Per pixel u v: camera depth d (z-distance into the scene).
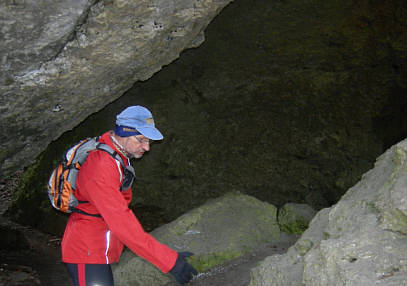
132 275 3.80
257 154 6.82
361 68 6.39
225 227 4.44
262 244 4.34
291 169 6.70
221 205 4.78
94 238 2.35
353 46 6.27
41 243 6.03
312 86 6.57
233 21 6.33
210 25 6.43
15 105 3.63
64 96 3.84
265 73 6.71
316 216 2.69
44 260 5.29
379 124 6.53
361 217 2.11
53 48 3.24
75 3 2.88
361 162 6.41
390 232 1.90
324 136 6.62
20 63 3.23
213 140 6.93
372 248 1.84
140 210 6.72
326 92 6.57
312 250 2.13
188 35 4.11
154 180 6.86
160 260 2.13
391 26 6.02
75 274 2.36
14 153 4.39
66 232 2.40
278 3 6.04
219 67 6.80
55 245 5.98
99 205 2.14
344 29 6.16
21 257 5.28
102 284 2.37
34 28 2.96
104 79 3.95
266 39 6.40
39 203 6.86
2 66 3.18
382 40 6.13
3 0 2.67
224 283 3.56
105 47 3.47
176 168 6.86
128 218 2.14
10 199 7.36
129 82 4.39
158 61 4.29
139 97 6.94
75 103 4.06
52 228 6.55
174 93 6.97
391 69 6.29
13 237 5.79
